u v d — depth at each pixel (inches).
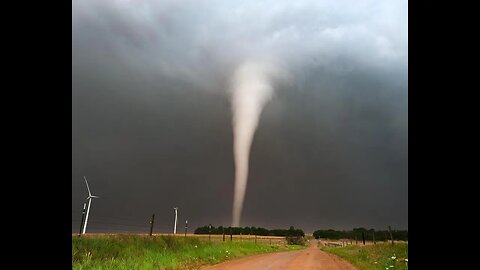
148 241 881.5
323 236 7647.6
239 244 1844.2
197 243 1149.1
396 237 1306.6
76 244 629.9
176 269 682.2
